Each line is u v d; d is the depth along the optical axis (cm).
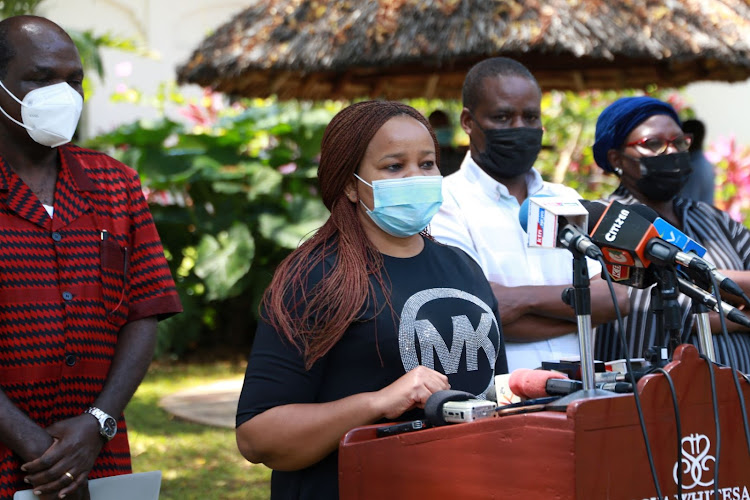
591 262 488
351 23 803
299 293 329
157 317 400
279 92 955
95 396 371
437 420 290
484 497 268
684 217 522
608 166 535
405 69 881
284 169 1263
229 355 1277
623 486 257
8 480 346
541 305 454
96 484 352
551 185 509
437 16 776
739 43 789
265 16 877
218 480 732
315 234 353
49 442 346
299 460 321
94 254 375
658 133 507
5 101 366
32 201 365
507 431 263
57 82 370
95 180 387
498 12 770
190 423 907
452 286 349
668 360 297
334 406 315
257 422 322
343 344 329
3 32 370
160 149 1259
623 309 469
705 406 273
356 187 350
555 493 253
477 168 488
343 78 913
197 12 1706
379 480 290
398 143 343
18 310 353
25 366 353
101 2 1648
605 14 777
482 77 494
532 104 491
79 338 364
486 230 474
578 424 250
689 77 891
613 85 937
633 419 260
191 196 1275
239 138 1253
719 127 1831
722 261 510
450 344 336
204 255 1208
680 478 264
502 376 330
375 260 341
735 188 1267
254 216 1255
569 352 468
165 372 1177
